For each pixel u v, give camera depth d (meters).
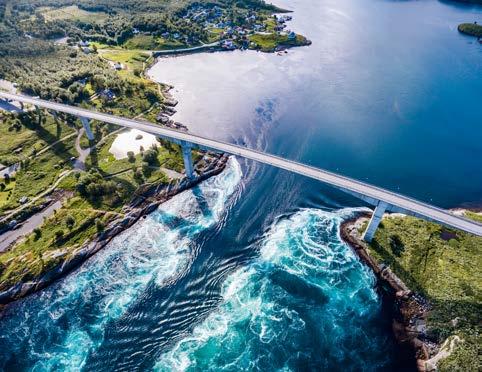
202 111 162.75
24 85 157.12
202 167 123.44
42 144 132.12
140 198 110.56
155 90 174.88
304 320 79.31
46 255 91.94
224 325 78.62
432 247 93.38
